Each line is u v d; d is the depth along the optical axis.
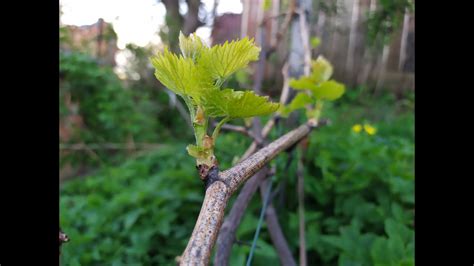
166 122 1.67
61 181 1.34
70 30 1.57
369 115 1.20
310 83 0.45
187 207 0.92
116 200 0.94
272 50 0.71
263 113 0.20
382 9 0.89
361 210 0.74
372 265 0.59
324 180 0.79
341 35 1.52
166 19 1.70
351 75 1.57
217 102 0.20
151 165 1.27
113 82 1.53
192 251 0.16
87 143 1.45
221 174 0.20
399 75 1.42
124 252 0.83
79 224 0.93
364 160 0.80
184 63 0.19
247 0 1.23
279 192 0.78
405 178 0.75
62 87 1.45
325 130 0.98
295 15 0.69
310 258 0.75
